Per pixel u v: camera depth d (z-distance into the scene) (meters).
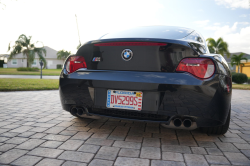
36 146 1.87
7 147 1.84
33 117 2.88
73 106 2.18
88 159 1.63
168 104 1.77
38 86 6.88
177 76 1.74
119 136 2.15
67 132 2.26
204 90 1.71
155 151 1.80
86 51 2.07
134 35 2.27
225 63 2.01
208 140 2.09
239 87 9.48
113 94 1.93
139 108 1.85
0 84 7.21
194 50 1.77
